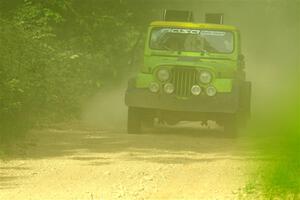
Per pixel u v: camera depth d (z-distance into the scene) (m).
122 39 64.62
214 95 43.88
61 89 52.38
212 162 33.47
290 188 26.02
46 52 52.66
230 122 44.00
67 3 62.03
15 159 33.62
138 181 28.75
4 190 26.97
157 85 44.31
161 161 33.50
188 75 44.22
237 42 47.22
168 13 48.94
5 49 44.59
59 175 29.84
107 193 26.55
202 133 46.25
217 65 44.62
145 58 47.06
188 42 47.34
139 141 40.44
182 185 28.11
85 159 33.84
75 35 63.09
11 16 58.28
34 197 25.84
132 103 44.19
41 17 58.47
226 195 26.41
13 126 40.00
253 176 29.25
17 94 41.78
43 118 47.53
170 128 48.72
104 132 45.00
